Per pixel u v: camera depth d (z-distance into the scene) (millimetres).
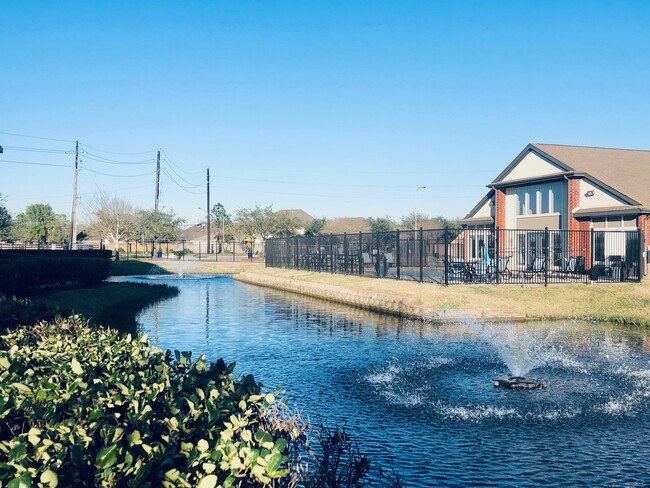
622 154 35062
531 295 22344
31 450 4023
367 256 37750
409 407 9695
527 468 7180
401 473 6984
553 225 32219
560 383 11281
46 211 113500
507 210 36094
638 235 25656
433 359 13445
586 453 7676
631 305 20641
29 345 8047
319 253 37656
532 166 33875
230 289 33938
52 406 4559
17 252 34188
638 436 8312
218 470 4000
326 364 12977
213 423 4609
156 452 4020
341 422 8898
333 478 5855
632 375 11891
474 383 11289
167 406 4836
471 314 19922
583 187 30609
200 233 106375
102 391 4984
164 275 46469
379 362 13156
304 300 27297
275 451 4109
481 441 8109
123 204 82250
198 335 16922
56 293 20641
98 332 9164
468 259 39969
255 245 83125
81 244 86562
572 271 27859
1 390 5109
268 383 11297
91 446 4129
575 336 16422
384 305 23078
